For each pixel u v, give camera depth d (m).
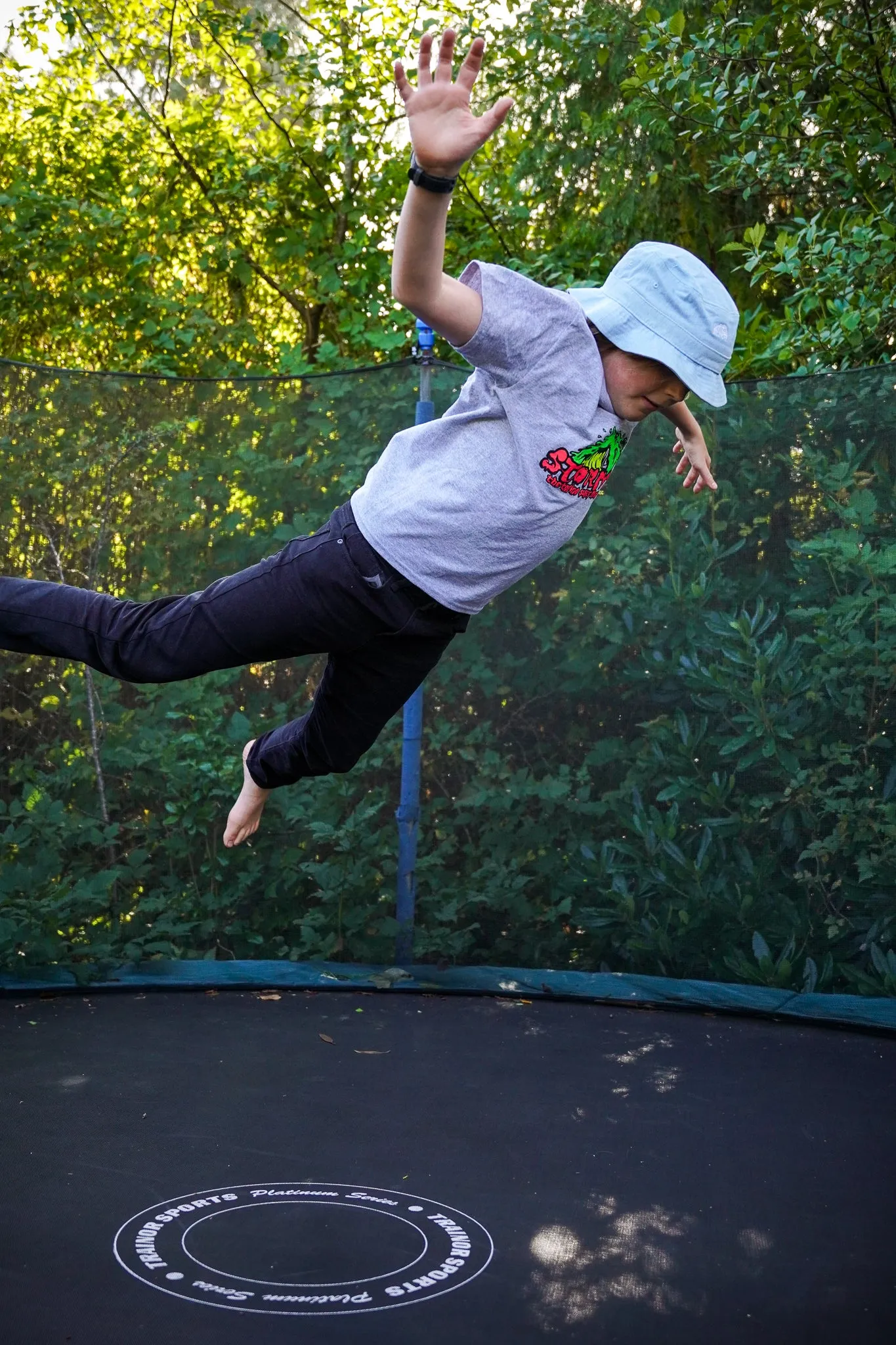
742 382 3.84
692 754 3.88
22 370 3.79
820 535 3.75
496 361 1.76
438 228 1.61
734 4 5.38
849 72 4.34
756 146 4.73
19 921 3.80
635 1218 2.25
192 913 3.96
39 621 1.97
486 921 4.04
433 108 1.55
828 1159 2.56
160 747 3.92
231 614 1.90
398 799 4.05
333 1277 1.99
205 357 5.66
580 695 3.98
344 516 1.91
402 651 1.96
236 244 5.92
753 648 3.80
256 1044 3.29
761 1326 1.87
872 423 3.69
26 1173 2.38
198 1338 1.79
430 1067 3.13
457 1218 2.22
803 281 4.38
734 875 3.86
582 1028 3.54
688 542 3.88
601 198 6.06
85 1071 3.02
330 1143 2.58
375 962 4.03
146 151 5.89
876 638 3.69
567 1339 1.82
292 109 6.00
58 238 5.53
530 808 4.02
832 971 3.75
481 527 1.83
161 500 3.92
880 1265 2.08
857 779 3.71
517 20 5.88
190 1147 2.53
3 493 3.78
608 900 3.97
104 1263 2.02
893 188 4.64
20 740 3.82
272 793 3.98
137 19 5.94
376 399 3.95
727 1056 3.30
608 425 1.85
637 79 4.50
